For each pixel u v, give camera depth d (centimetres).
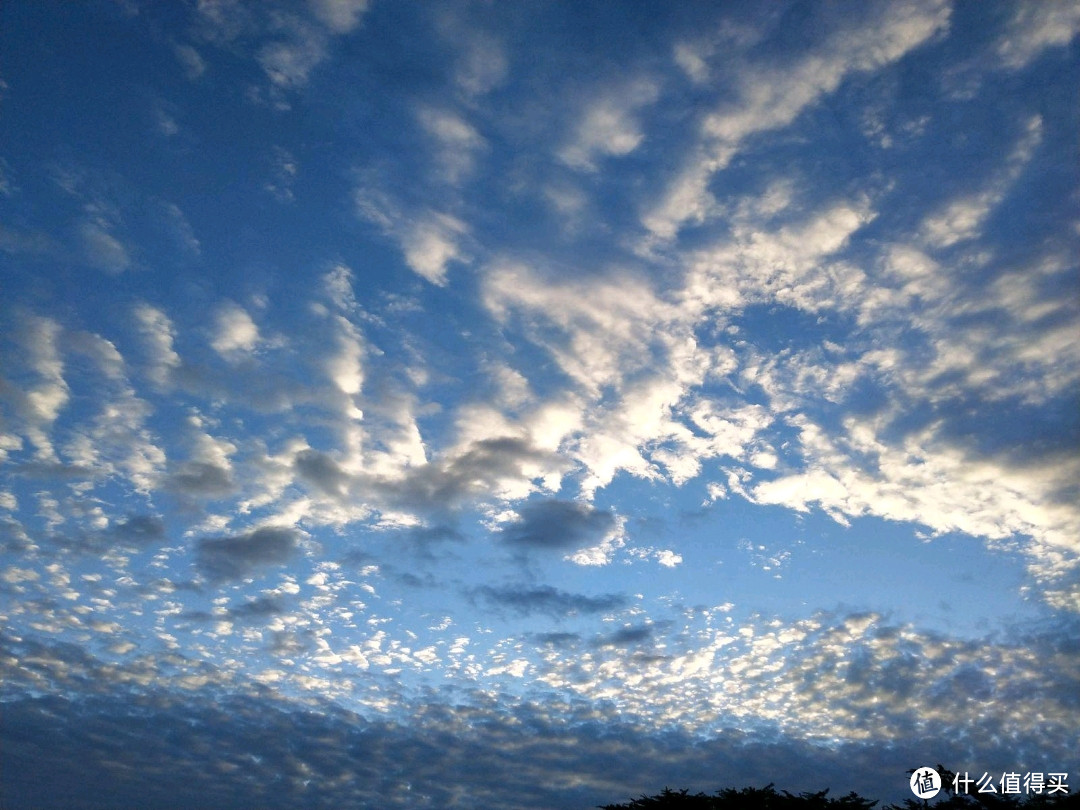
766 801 5728
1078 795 4353
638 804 6131
